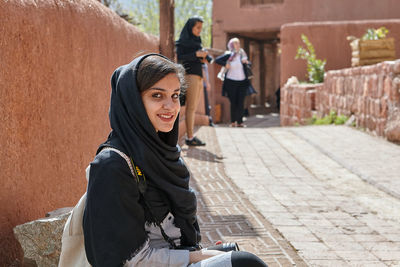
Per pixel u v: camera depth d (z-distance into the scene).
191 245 2.04
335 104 11.80
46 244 2.55
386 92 8.63
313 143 8.80
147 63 1.82
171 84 1.83
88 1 4.23
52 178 3.24
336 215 4.68
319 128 10.63
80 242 1.88
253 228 4.14
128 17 9.68
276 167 6.97
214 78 17.95
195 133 9.66
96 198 1.71
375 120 9.22
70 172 3.62
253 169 6.73
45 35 3.12
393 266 3.40
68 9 3.60
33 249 2.56
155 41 7.79
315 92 13.50
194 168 6.46
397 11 17.44
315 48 15.75
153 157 1.83
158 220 1.90
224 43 18.92
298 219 4.49
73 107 3.69
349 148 8.15
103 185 1.72
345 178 6.36
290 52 15.91
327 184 6.04
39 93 3.02
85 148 4.01
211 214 4.49
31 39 2.90
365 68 9.67
